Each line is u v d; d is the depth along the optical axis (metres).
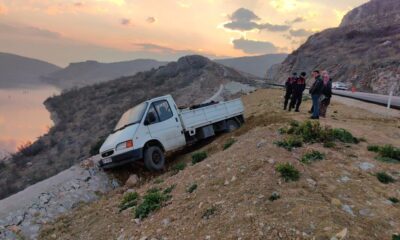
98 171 13.13
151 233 6.93
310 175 7.50
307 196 6.61
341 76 76.94
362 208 6.25
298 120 14.48
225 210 6.68
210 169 9.30
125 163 12.20
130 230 7.56
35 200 10.96
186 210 7.35
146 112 12.80
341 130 10.81
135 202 9.11
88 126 99.75
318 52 101.44
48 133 104.75
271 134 10.87
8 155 94.38
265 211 6.27
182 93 94.38
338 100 29.33
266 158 8.39
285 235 5.52
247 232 5.79
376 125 14.25
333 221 5.70
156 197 8.48
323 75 15.89
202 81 99.81
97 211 9.73
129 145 12.08
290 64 117.44
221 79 94.50
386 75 58.03
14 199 11.16
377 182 7.34
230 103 15.94
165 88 111.50
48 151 85.06
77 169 13.22
